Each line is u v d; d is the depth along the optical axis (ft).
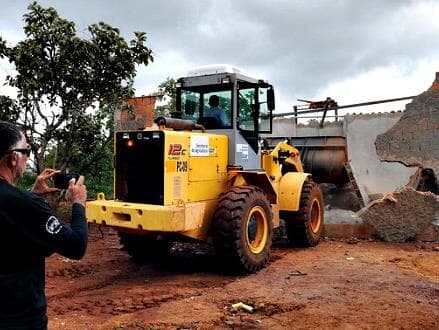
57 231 8.39
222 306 18.80
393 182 43.55
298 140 46.93
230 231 23.24
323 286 21.68
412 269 25.71
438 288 21.47
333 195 44.52
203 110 27.50
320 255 29.30
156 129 23.58
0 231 8.04
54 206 34.32
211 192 24.95
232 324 16.67
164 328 16.28
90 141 36.81
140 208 22.07
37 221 8.25
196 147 24.03
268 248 25.61
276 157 30.55
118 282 22.85
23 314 8.08
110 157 41.01
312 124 48.57
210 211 24.72
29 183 38.40
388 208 33.94
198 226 23.29
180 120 24.58
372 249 31.32
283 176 31.53
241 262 23.49
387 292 20.70
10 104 33.68
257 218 25.27
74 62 33.73
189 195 23.65
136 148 23.70
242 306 18.48
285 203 30.68
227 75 26.21
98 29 33.81
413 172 43.09
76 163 37.96
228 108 26.45
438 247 31.73
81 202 9.41
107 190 42.75
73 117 34.86
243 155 26.91
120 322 16.83
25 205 8.23
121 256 28.48
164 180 22.58
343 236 35.53
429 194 33.35
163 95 48.52
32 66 32.58
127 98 36.70
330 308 18.45
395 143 38.65
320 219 33.40
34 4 32.91
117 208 22.72
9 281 8.00
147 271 25.20
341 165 43.98
